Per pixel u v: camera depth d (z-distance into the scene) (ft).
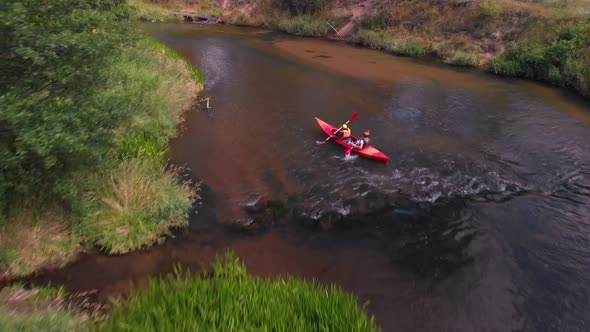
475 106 50.67
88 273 20.58
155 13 105.70
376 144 38.60
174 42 78.48
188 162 32.63
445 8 82.64
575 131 43.78
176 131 37.73
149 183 25.76
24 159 18.65
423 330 18.88
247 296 16.28
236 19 108.06
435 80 61.67
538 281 22.35
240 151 35.32
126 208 23.65
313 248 24.09
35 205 21.50
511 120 46.42
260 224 25.81
